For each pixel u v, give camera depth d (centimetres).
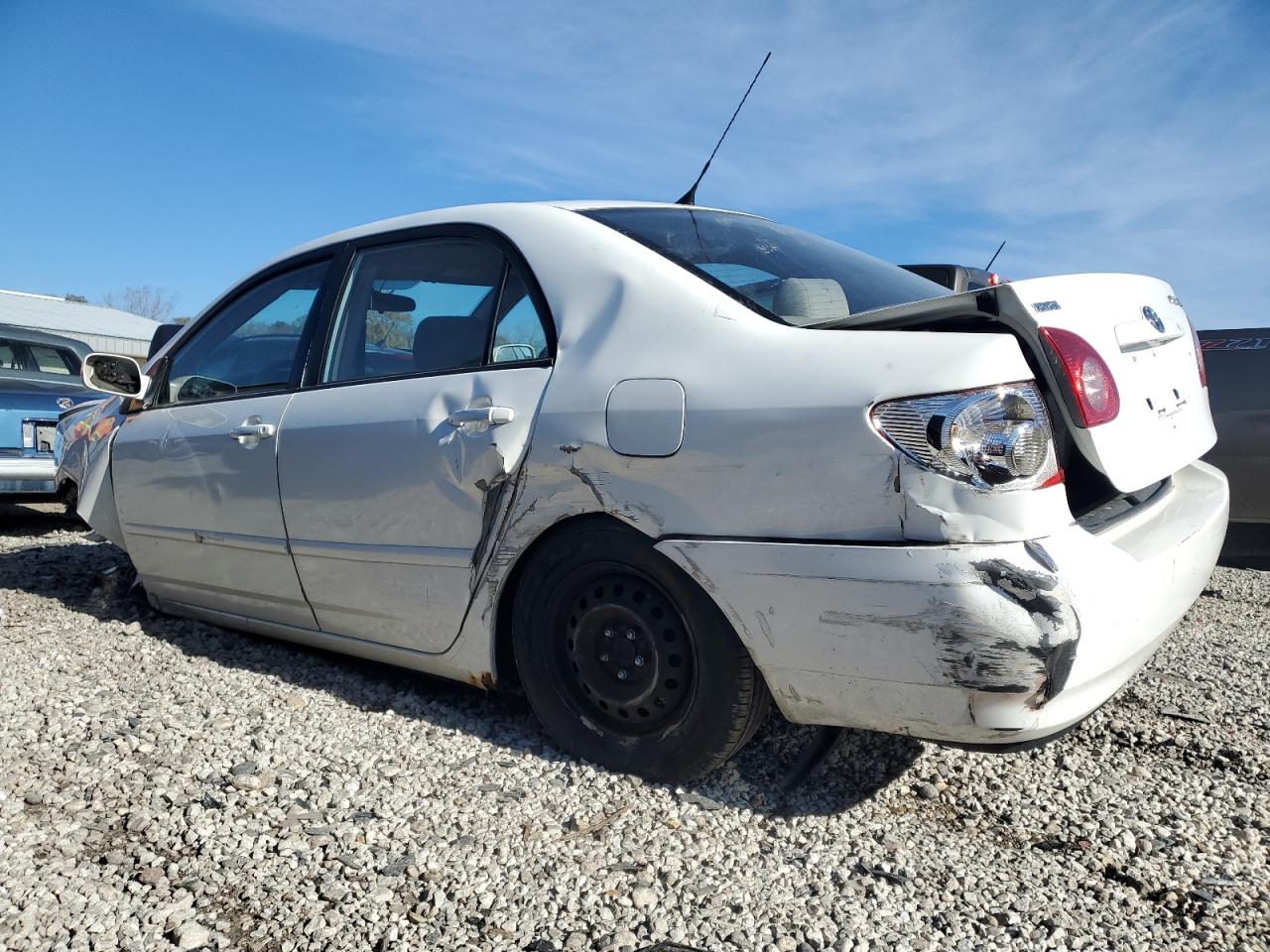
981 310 220
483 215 313
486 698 330
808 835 238
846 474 215
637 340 255
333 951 192
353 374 329
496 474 269
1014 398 207
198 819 240
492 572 278
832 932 198
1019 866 227
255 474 344
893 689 216
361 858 224
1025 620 200
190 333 408
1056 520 209
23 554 576
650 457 242
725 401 233
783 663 229
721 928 199
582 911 204
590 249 280
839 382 220
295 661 370
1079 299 229
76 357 923
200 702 322
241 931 198
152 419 402
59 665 358
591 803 250
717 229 308
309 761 276
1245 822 250
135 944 192
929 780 269
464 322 301
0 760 274
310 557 329
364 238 346
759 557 226
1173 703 338
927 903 210
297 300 362
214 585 377
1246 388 655
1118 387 225
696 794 253
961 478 205
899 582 208
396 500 297
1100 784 271
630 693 260
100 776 264
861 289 288
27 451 717
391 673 357
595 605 263
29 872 216
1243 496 659
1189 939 199
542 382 270
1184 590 238
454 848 229
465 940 194
